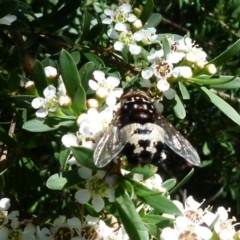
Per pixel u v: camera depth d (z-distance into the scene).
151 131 0.08
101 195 0.08
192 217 0.09
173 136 0.09
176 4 0.15
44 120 0.09
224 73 0.15
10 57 0.12
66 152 0.08
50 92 0.09
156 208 0.08
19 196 0.10
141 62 0.11
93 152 0.08
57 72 0.10
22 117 0.10
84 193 0.08
